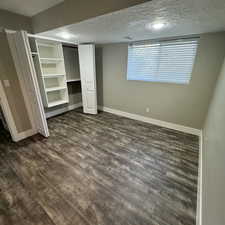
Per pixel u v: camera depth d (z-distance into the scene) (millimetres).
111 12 1454
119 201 1464
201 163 1871
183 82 2791
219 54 2273
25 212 1336
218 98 1669
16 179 1725
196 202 1468
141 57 3160
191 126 2932
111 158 2156
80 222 1259
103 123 3459
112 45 3492
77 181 1710
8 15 2254
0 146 2422
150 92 3281
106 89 4117
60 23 2025
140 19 1643
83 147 2432
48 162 2039
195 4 1220
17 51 2260
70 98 4359
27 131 2734
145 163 2057
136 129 3150
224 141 915
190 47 2529
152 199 1494
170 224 1258
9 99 2365
